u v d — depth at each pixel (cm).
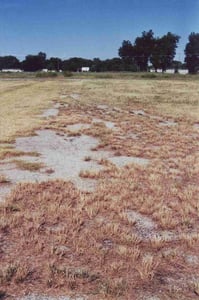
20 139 1062
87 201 561
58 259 387
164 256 404
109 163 813
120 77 6556
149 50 11100
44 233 450
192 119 1711
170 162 852
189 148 1032
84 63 11619
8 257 389
